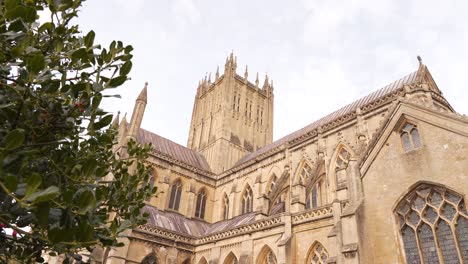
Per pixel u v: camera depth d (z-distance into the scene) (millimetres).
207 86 100000
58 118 7504
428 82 46625
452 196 22203
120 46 8094
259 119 92500
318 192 45094
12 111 6906
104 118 8547
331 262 27094
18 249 7770
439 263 21219
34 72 6180
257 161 59875
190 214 59938
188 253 47531
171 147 73375
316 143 49500
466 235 20547
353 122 45188
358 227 24719
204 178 66312
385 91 50750
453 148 23234
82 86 7562
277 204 48500
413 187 24312
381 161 27125
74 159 7824
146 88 65188
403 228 23891
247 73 94875
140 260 42375
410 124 26734
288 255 33156
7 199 5809
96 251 39438
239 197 60250
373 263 24094
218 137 79812
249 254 38812
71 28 8617
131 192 11211
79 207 5473
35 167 7277
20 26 6293
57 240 5254
